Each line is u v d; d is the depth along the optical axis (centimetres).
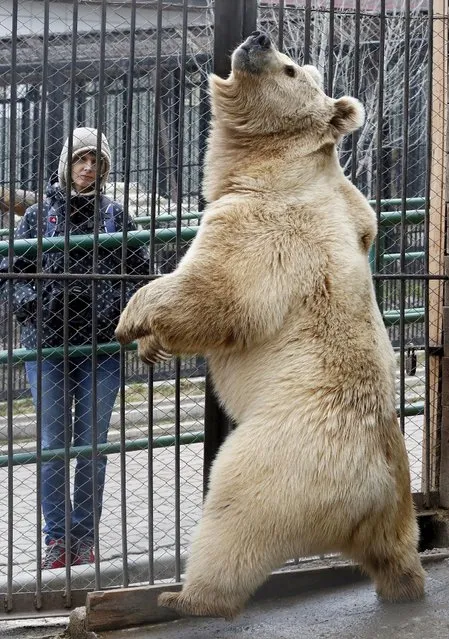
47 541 532
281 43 503
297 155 461
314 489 399
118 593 439
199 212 567
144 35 786
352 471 405
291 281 421
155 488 789
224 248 424
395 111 1017
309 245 430
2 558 616
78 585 508
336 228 440
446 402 552
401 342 543
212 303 415
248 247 423
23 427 837
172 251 573
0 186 659
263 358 426
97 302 486
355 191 473
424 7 988
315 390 412
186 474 828
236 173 470
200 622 445
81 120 791
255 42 460
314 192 450
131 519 704
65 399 459
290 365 418
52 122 782
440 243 568
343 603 461
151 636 430
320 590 481
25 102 779
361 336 427
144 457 887
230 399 441
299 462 400
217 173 481
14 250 494
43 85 443
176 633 433
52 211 545
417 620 434
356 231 454
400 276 534
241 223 431
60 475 527
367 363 424
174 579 519
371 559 442
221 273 418
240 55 460
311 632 426
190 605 406
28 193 653
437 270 570
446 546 541
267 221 433
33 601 469
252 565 399
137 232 518
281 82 466
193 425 769
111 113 796
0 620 457
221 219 432
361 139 984
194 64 751
